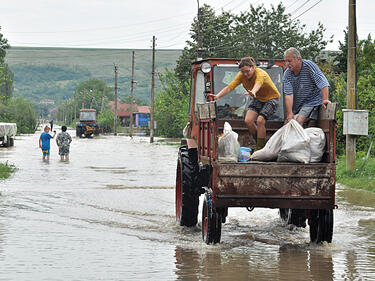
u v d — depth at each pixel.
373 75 26.91
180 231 10.66
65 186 17.62
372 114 25.55
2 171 21.16
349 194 16.09
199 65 11.34
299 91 9.62
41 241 9.42
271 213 13.04
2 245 9.05
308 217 9.62
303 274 7.47
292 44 50.81
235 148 9.06
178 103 62.53
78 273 7.39
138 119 126.94
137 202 14.30
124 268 7.69
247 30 51.94
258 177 8.54
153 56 62.31
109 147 45.72
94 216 12.16
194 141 11.03
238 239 9.85
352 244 9.50
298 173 8.56
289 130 8.79
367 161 21.28
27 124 92.56
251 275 7.39
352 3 19.44
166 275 7.36
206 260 8.23
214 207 8.83
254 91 8.79
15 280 7.02
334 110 8.55
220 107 10.73
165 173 22.58
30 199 14.55
